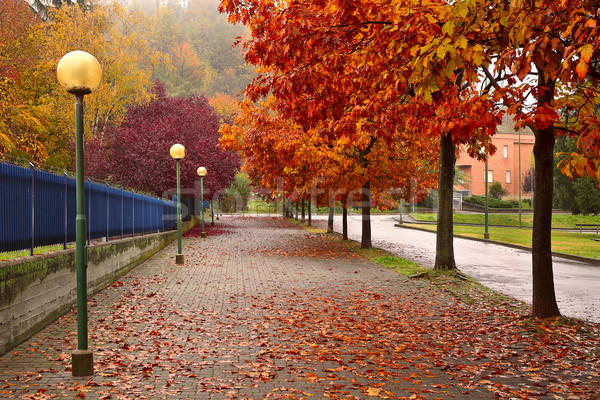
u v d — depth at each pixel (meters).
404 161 23.11
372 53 8.60
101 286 12.98
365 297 12.41
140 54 44.88
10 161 8.30
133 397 5.58
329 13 8.23
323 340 8.21
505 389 6.05
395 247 27.53
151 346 7.72
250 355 7.34
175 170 36.00
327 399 5.62
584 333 8.86
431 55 6.13
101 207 13.76
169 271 16.77
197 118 42.12
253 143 21.16
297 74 8.06
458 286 13.88
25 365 6.64
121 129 38.62
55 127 39.12
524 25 5.98
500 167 79.06
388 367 6.89
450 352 7.70
